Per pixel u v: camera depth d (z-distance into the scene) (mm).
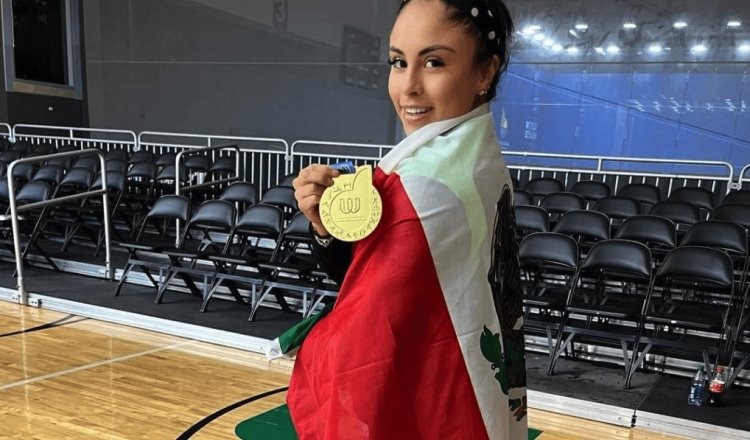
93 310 4734
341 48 9047
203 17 9938
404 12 802
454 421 745
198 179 7176
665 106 7539
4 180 6156
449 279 736
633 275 4176
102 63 10844
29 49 10273
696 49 7301
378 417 718
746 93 7113
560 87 8031
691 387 3297
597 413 3211
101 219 6582
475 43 785
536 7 8023
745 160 7191
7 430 2836
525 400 883
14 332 4309
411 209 731
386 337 720
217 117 10102
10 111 10016
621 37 7648
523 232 4828
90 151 5379
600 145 7918
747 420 3072
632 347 3875
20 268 5012
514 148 8375
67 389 3346
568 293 4195
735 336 3475
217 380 3572
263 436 2871
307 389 813
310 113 9414
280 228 4836
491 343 765
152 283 5434
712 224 4281
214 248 5789
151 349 4066
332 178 788
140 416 3049
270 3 9422
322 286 4402
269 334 4203
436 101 787
